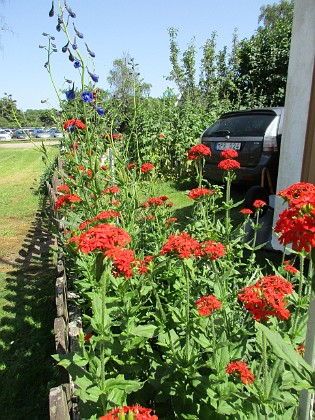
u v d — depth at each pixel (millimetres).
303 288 2773
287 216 1060
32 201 9133
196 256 2049
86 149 3377
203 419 1700
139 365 1919
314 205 1001
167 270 2525
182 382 1800
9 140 43938
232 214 5965
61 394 1513
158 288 2609
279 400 1439
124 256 1875
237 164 2926
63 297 2512
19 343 3244
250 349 1966
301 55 3469
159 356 2090
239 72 13547
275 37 12609
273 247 3914
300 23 3436
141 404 1944
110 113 4617
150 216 3424
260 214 4621
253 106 11781
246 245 3141
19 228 6855
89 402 1637
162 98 11773
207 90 15508
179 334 2094
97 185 3023
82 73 2986
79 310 2811
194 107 11086
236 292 2496
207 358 2020
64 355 1697
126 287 2051
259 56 12734
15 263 5164
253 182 6008
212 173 6898
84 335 2010
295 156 3643
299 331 1928
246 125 6227
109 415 1049
